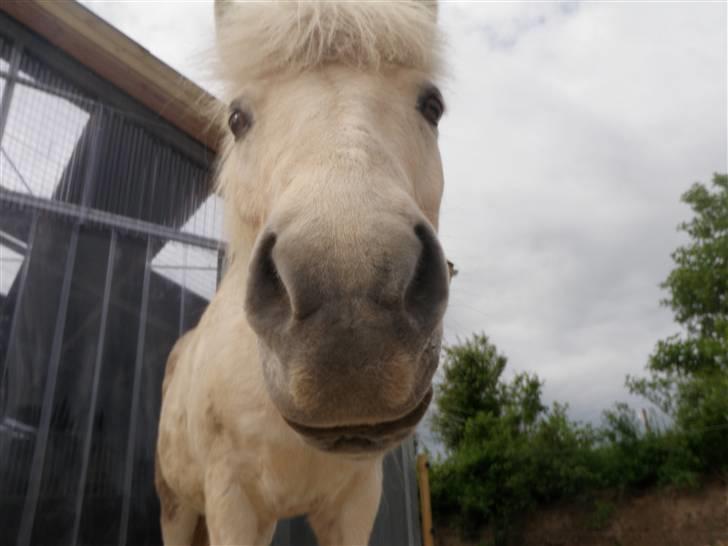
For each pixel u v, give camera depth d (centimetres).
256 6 162
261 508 199
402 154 140
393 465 536
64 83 582
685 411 1093
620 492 1077
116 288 547
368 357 91
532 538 1105
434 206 163
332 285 92
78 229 542
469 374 1297
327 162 112
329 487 195
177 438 256
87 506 474
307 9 149
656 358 1314
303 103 136
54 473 468
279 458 184
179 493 281
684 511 995
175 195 608
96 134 578
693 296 1498
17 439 460
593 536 1047
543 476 1133
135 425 519
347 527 201
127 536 486
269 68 151
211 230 615
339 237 95
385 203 102
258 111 155
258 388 183
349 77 142
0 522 437
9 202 513
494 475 1170
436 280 102
